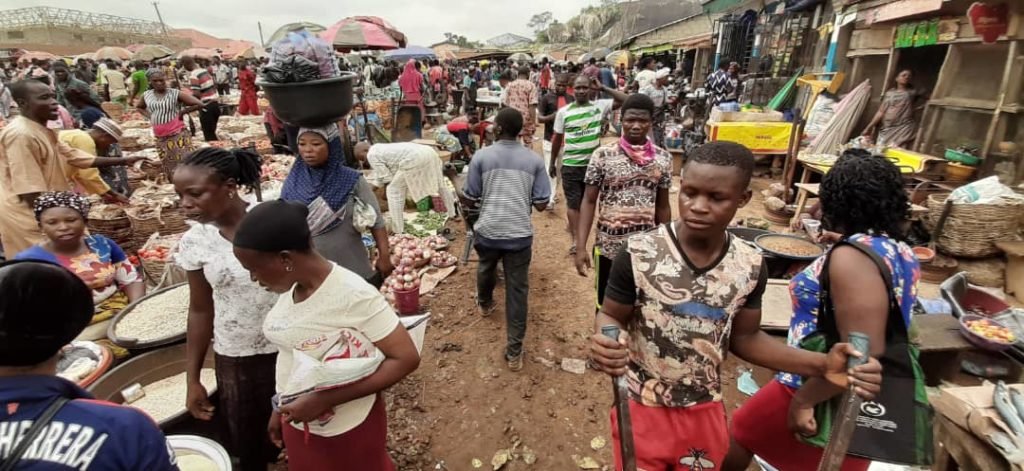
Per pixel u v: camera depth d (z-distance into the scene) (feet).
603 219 10.48
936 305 11.55
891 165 5.54
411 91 41.50
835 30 29.48
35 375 3.54
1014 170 17.84
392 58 61.05
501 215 11.34
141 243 15.62
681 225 5.38
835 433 4.73
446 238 20.15
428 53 61.82
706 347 5.43
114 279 10.36
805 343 5.86
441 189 21.16
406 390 11.42
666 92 41.60
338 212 8.80
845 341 5.35
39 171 12.15
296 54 8.00
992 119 18.78
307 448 6.18
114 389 8.22
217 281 6.75
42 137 12.30
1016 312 10.71
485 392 11.39
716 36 51.90
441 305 15.15
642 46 83.05
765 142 28.25
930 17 21.90
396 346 5.69
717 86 36.94
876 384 4.63
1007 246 14.87
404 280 14.19
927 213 16.40
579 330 13.85
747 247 5.42
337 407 5.96
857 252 5.28
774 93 35.96
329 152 8.66
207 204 6.53
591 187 10.74
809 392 5.53
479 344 13.15
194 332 7.25
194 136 37.86
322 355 5.57
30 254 9.49
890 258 5.24
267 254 5.10
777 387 6.47
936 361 10.16
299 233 5.22
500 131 11.59
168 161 22.94
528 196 11.57
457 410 10.84
